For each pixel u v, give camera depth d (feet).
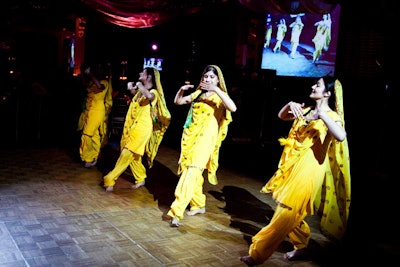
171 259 12.88
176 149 34.12
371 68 30.14
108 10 32.32
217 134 16.63
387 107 27.35
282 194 12.71
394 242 16.55
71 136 34.55
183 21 43.42
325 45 38.47
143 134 19.72
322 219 14.83
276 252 14.47
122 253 12.97
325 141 12.84
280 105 37.99
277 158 33.04
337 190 14.65
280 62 41.39
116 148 31.99
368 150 28.45
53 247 12.93
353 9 29.96
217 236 15.29
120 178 22.79
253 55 42.63
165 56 46.19
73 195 18.75
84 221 15.53
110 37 48.83
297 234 13.69
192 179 15.81
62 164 24.80
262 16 41.32
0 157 25.14
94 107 24.14
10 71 40.22
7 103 32.45
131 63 48.62
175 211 15.58
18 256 12.08
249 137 37.88
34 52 54.54
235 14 40.93
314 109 14.01
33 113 32.78
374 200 22.71
